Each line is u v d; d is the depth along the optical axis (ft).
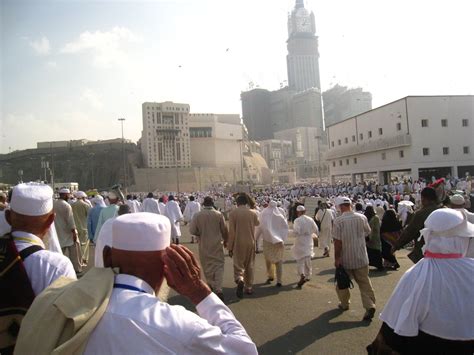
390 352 9.32
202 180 357.41
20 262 7.30
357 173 195.72
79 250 29.68
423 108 156.56
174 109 369.71
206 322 5.26
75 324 4.65
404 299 9.27
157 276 5.67
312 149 624.59
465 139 157.69
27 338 4.94
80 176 400.06
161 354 4.72
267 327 19.33
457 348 8.75
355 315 20.98
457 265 9.16
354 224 20.75
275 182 415.64
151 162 357.61
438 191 22.38
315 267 35.86
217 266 24.56
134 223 5.51
